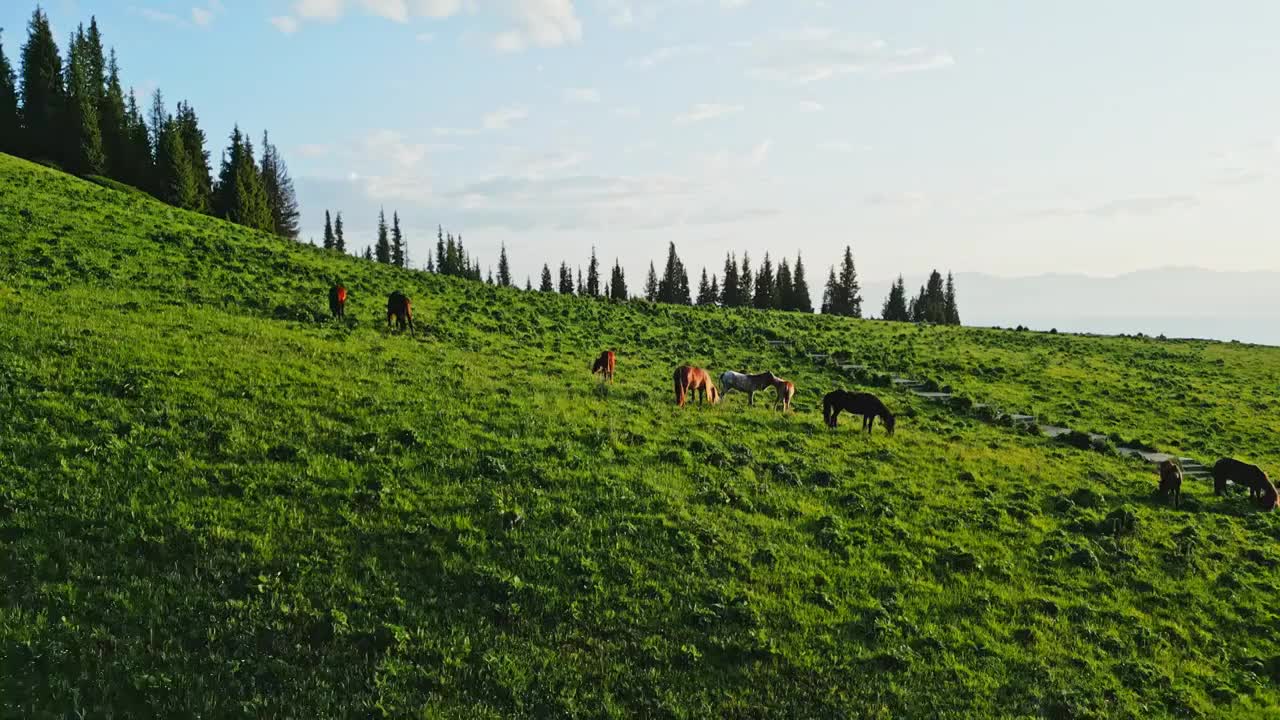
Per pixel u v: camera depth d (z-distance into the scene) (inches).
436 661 551.8
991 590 735.1
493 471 801.6
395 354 1200.8
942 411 1515.7
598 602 630.5
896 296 5516.7
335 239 5895.7
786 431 1133.1
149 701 483.5
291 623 560.1
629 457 901.8
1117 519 919.7
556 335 1711.4
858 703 566.3
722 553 721.0
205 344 1063.0
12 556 576.1
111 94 3727.9
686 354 1761.8
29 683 480.7
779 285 5506.9
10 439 714.2
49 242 1475.1
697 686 563.5
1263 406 1835.6
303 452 770.8
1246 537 956.0
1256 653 698.8
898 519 853.8
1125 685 628.7
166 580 579.8
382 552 648.4
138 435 759.1
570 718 520.4
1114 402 1784.0
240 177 3639.3
